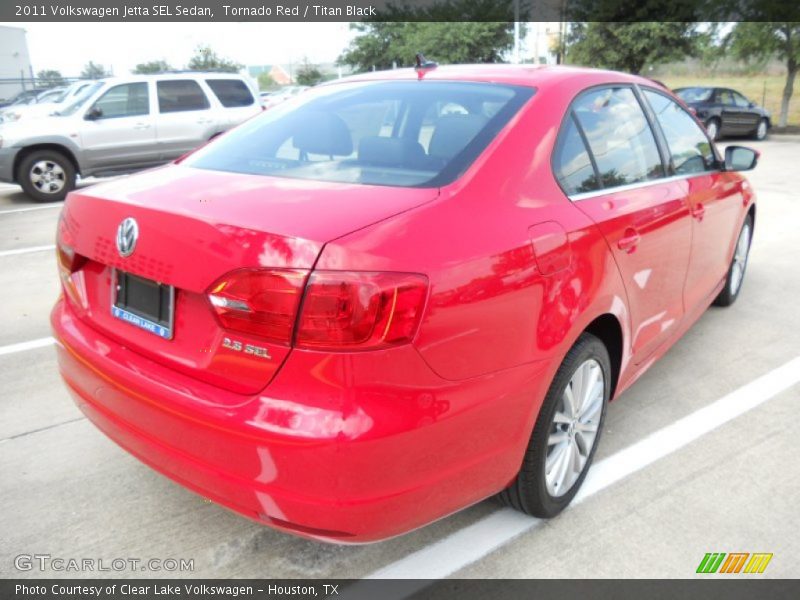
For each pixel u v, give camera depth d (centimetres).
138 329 226
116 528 264
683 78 3741
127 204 223
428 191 220
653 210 306
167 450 209
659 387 387
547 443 249
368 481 187
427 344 191
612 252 267
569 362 250
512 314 215
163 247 206
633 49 2716
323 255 182
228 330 194
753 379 398
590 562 248
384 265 185
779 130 2394
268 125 300
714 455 318
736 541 260
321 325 181
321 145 267
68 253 254
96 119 1087
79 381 243
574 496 282
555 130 263
